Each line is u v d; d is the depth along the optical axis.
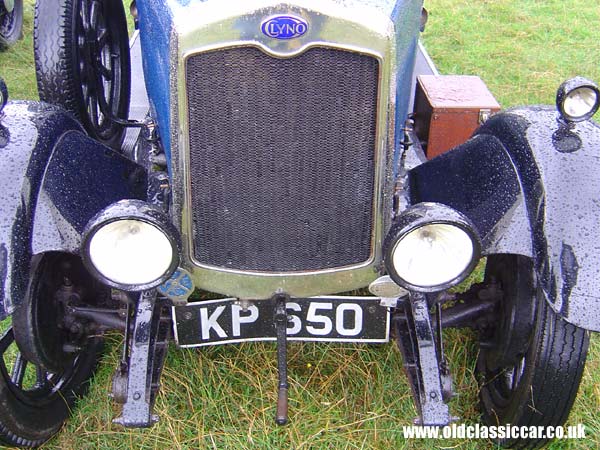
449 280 1.63
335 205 1.74
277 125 1.61
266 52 1.51
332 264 1.84
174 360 2.33
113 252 1.58
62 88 2.61
